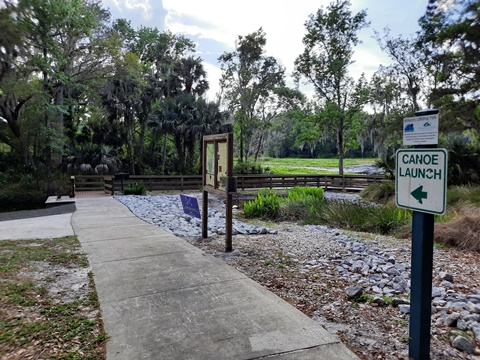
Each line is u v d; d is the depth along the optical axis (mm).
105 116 23578
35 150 21000
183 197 6402
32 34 15094
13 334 2393
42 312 2768
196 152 25938
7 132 20125
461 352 2184
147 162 26172
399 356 2131
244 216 8938
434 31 15109
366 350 2211
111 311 2814
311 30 23016
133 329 2506
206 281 3553
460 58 13906
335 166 40281
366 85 22844
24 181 18609
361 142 27016
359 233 6465
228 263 4227
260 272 3865
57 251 4770
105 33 20125
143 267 4039
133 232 6188
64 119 22906
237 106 29953
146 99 24719
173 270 3920
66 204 11922
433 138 1934
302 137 26828
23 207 16516
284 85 29922
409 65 19578
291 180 17922
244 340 2344
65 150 18734
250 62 28828
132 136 25578
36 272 3797
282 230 6680
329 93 24203
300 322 2609
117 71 20016
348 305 2949
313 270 3947
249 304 2953
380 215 7012
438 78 15852
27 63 15492
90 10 18656
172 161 25766
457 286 3451
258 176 17078
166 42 28781
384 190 11594
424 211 1979
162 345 2283
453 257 4594
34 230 6398
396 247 5172
